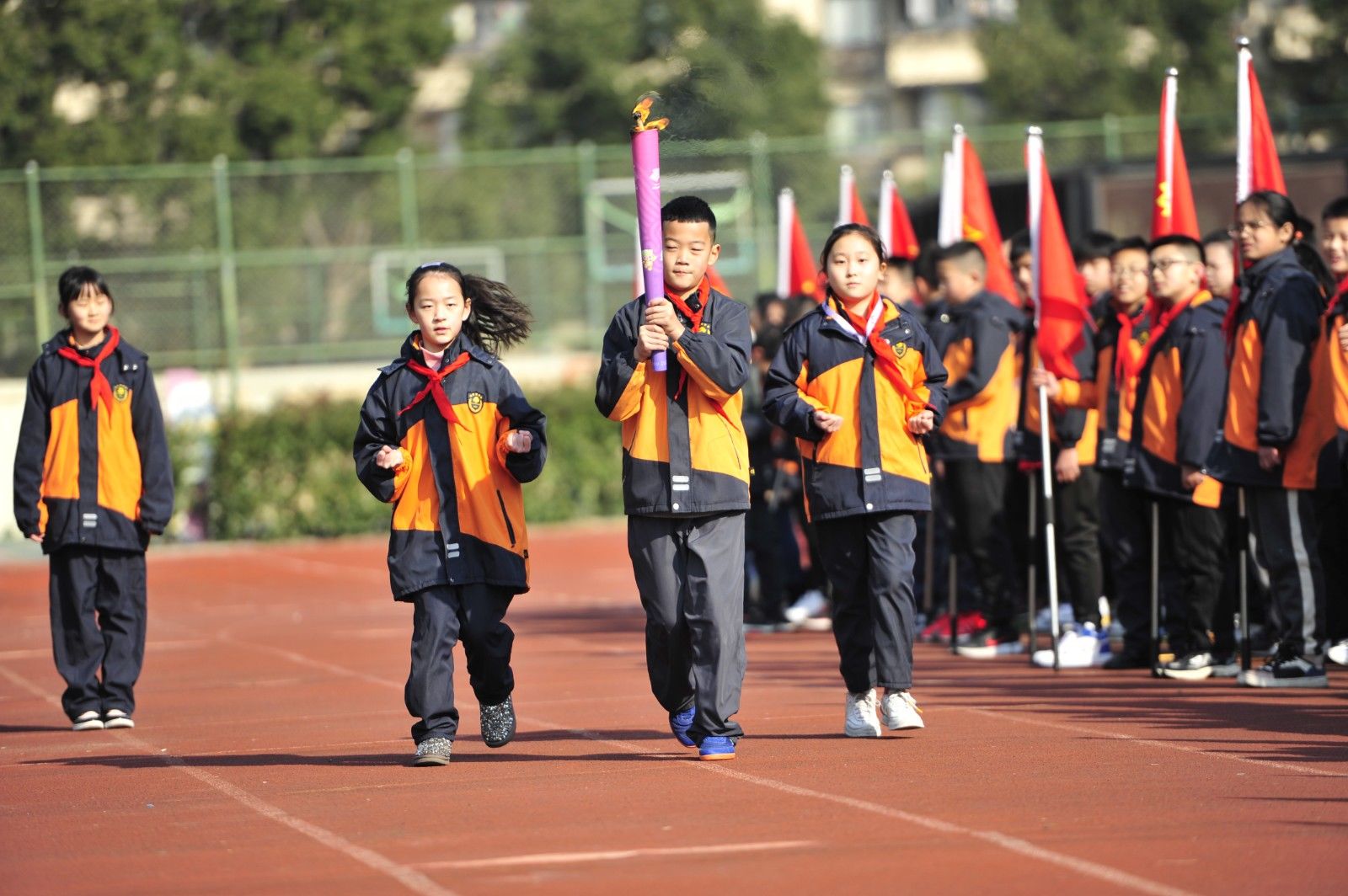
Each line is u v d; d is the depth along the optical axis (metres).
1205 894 14.62
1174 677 28.88
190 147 87.94
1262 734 22.73
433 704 21.77
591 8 107.12
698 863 16.00
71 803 20.45
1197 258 28.91
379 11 96.81
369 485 21.75
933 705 26.59
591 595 52.12
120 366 27.09
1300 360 26.31
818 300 39.53
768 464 39.44
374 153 96.88
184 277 76.38
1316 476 26.83
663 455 21.14
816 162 81.50
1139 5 107.00
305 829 18.19
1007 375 32.88
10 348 74.19
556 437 77.25
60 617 27.14
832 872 15.58
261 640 42.06
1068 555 32.47
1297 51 105.88
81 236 75.12
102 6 85.19
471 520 21.66
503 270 81.69
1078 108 107.56
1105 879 15.12
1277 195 27.02
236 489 72.69
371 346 79.12
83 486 26.69
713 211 21.73
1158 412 28.92
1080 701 26.45
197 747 24.89
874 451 22.91
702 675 21.39
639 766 21.45
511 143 107.62
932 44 127.44
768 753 22.22
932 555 38.19
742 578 21.59
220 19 92.12
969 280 33.06
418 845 17.16
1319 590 27.19
